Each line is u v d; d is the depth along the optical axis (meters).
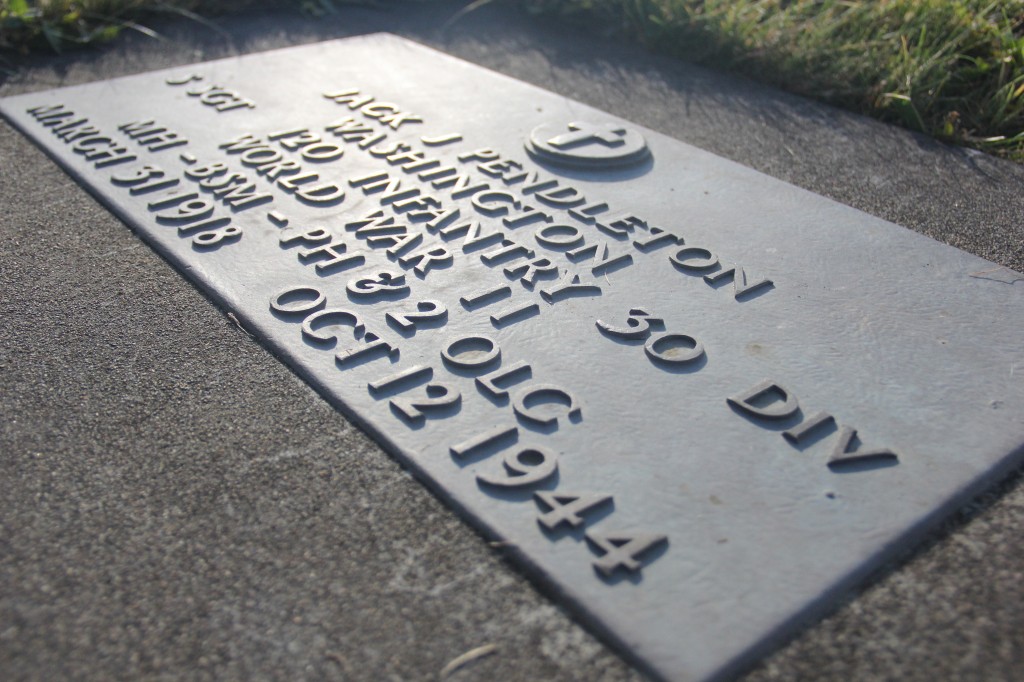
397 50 0.83
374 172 0.62
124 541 0.38
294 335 0.48
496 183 0.61
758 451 0.41
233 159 0.64
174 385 0.46
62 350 0.48
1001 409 0.44
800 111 0.75
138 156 0.64
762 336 0.48
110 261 0.55
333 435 0.43
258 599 0.36
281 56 0.81
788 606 0.35
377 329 0.48
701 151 0.66
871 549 0.37
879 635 0.35
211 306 0.51
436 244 0.55
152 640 0.35
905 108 0.73
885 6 0.83
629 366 0.46
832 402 0.44
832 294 0.51
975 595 0.37
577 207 0.59
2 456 0.42
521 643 0.35
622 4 0.90
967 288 0.52
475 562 0.37
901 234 0.56
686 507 0.39
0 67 0.80
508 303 0.50
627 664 0.34
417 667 0.34
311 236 0.55
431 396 0.44
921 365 0.46
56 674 0.33
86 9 0.87
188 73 0.77
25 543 0.38
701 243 0.55
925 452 0.41
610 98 0.77
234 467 0.41
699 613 0.35
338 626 0.35
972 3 0.81
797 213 0.58
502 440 0.42
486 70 0.79
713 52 0.83
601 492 0.39
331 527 0.39
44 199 0.60
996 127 0.72
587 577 0.36
